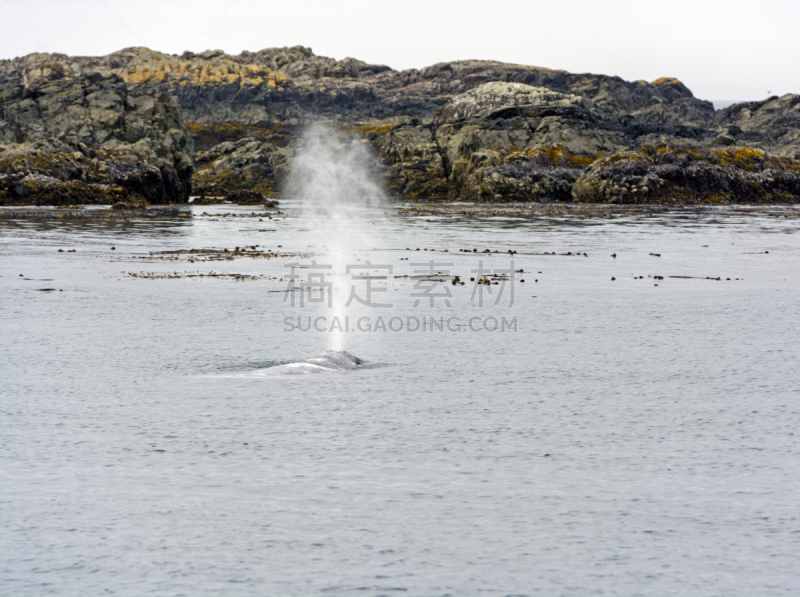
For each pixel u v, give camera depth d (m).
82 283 120.00
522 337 80.62
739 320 91.94
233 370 64.69
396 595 29.73
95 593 29.83
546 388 59.38
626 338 80.31
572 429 49.00
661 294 114.44
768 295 114.31
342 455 43.84
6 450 44.34
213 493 38.44
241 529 34.66
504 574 31.17
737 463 43.03
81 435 47.09
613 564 31.98
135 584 30.39
